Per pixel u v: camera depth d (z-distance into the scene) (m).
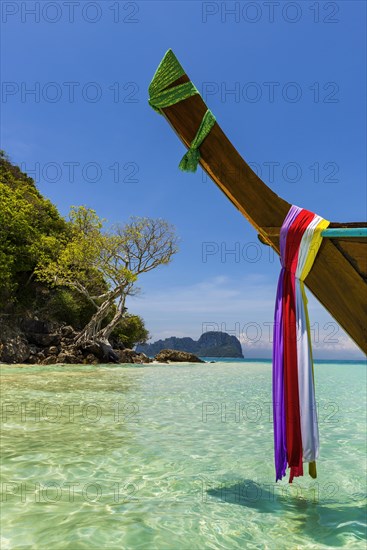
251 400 11.52
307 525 3.65
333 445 6.64
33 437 6.61
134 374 20.14
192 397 11.99
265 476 5.04
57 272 31.92
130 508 3.93
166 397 11.88
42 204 40.75
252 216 4.22
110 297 31.47
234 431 7.40
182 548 3.17
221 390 13.91
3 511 3.79
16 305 32.50
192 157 4.19
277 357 4.13
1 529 3.43
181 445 6.35
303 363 4.03
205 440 6.70
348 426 8.20
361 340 4.12
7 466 5.14
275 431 4.04
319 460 5.79
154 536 3.36
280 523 3.69
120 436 6.82
